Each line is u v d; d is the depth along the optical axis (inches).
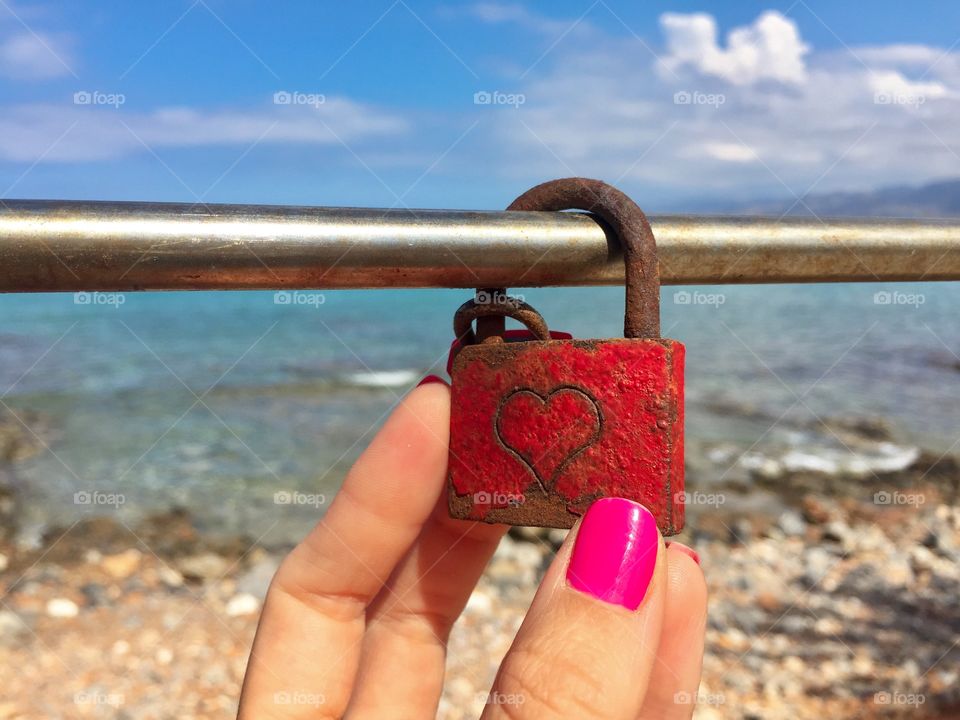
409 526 6.4
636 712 4.6
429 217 4.8
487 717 4.7
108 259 4.3
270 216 4.5
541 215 5.2
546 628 4.7
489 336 5.9
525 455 5.4
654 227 5.5
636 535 4.8
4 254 4.1
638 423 5.1
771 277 5.9
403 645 6.8
